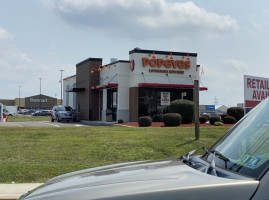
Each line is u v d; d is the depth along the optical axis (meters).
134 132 17.92
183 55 36.56
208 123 30.00
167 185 2.21
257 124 2.90
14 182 9.94
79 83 45.94
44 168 11.27
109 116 37.12
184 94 36.53
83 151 13.76
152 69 35.62
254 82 13.14
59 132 18.02
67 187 2.50
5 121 43.03
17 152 13.61
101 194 2.21
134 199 2.11
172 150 14.01
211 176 2.35
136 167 2.96
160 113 35.88
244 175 2.28
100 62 42.41
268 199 2.02
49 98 135.75
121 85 36.53
